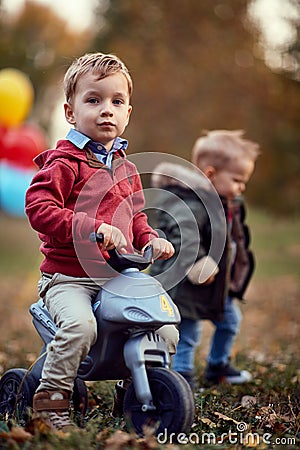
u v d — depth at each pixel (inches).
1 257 1478.8
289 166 1343.5
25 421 264.2
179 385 243.0
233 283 402.6
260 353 509.4
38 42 2080.5
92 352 255.9
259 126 1455.5
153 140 1648.6
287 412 312.0
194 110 1608.0
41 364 277.4
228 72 1587.1
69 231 251.1
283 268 1246.9
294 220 1391.5
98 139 267.6
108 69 267.1
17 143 1035.3
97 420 257.6
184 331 374.9
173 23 1676.9
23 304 844.0
